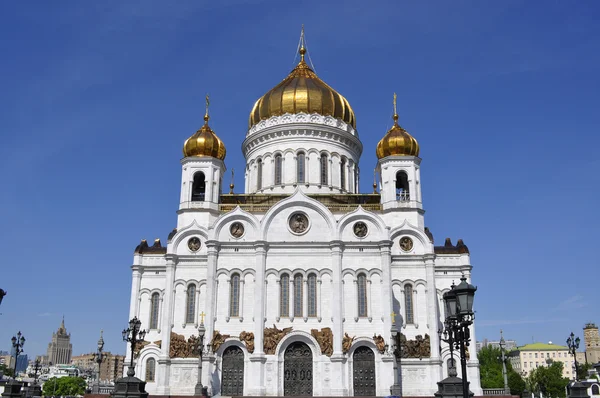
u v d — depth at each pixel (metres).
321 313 69.75
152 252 75.75
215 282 71.06
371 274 71.12
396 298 71.69
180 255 73.62
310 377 67.81
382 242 71.31
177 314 71.62
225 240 72.62
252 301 70.50
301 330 68.88
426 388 67.88
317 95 86.12
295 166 82.88
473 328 72.50
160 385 68.38
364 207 76.69
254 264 71.81
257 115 88.69
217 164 78.69
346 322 69.19
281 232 72.94
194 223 74.69
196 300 72.19
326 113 85.62
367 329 68.88
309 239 72.56
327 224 73.19
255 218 73.38
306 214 73.69
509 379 132.50
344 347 67.81
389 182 77.19
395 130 80.19
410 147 78.44
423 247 73.56
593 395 61.69
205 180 77.56
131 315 72.69
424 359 68.88
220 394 67.25
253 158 87.25
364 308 70.06
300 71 93.31
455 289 26.80
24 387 67.25
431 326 69.94
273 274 71.31
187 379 69.00
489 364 154.88
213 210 76.25
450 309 28.95
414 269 72.88
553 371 162.75
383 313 69.12
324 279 71.06
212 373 67.69
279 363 67.88
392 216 75.38
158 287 74.38
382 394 66.25
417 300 71.69
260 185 85.31
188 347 70.00
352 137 86.69
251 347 68.31
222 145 80.69
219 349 68.62
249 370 67.50
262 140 85.75
